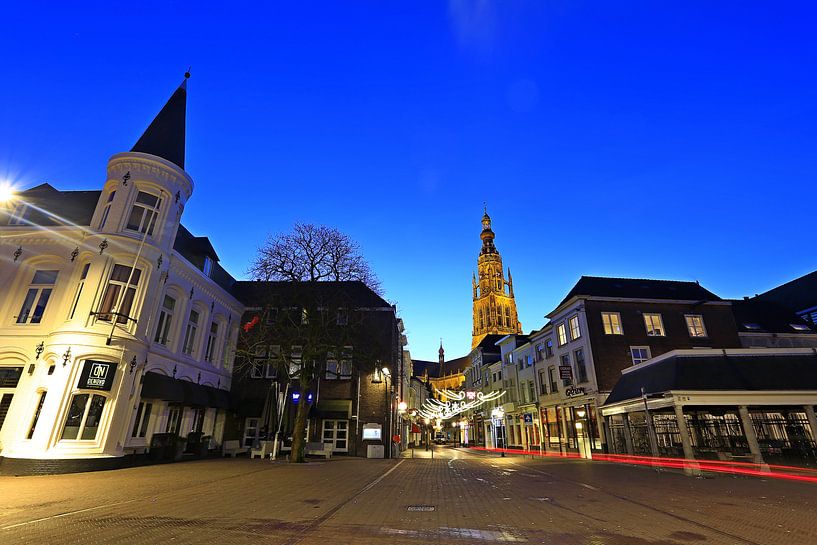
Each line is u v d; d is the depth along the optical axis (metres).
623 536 6.34
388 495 10.32
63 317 16.97
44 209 20.16
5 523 6.59
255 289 24.17
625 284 34.34
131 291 18.05
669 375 18.11
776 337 33.03
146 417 19.17
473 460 26.02
